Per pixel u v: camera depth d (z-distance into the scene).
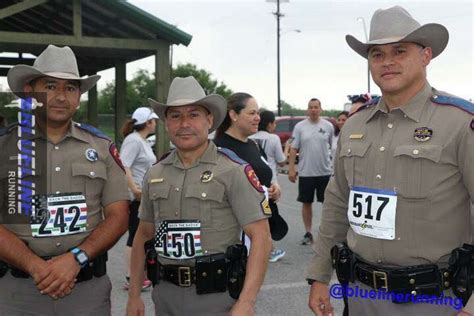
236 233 2.67
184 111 2.65
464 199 2.31
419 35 2.35
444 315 2.32
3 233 2.60
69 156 2.77
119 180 2.91
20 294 2.69
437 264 2.32
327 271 2.85
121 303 4.96
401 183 2.34
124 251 6.95
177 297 2.64
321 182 7.15
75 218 2.73
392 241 2.36
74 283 2.66
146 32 9.29
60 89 2.76
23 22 10.98
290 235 7.89
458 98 2.38
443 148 2.28
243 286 2.58
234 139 4.18
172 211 2.64
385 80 2.42
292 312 4.68
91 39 8.84
